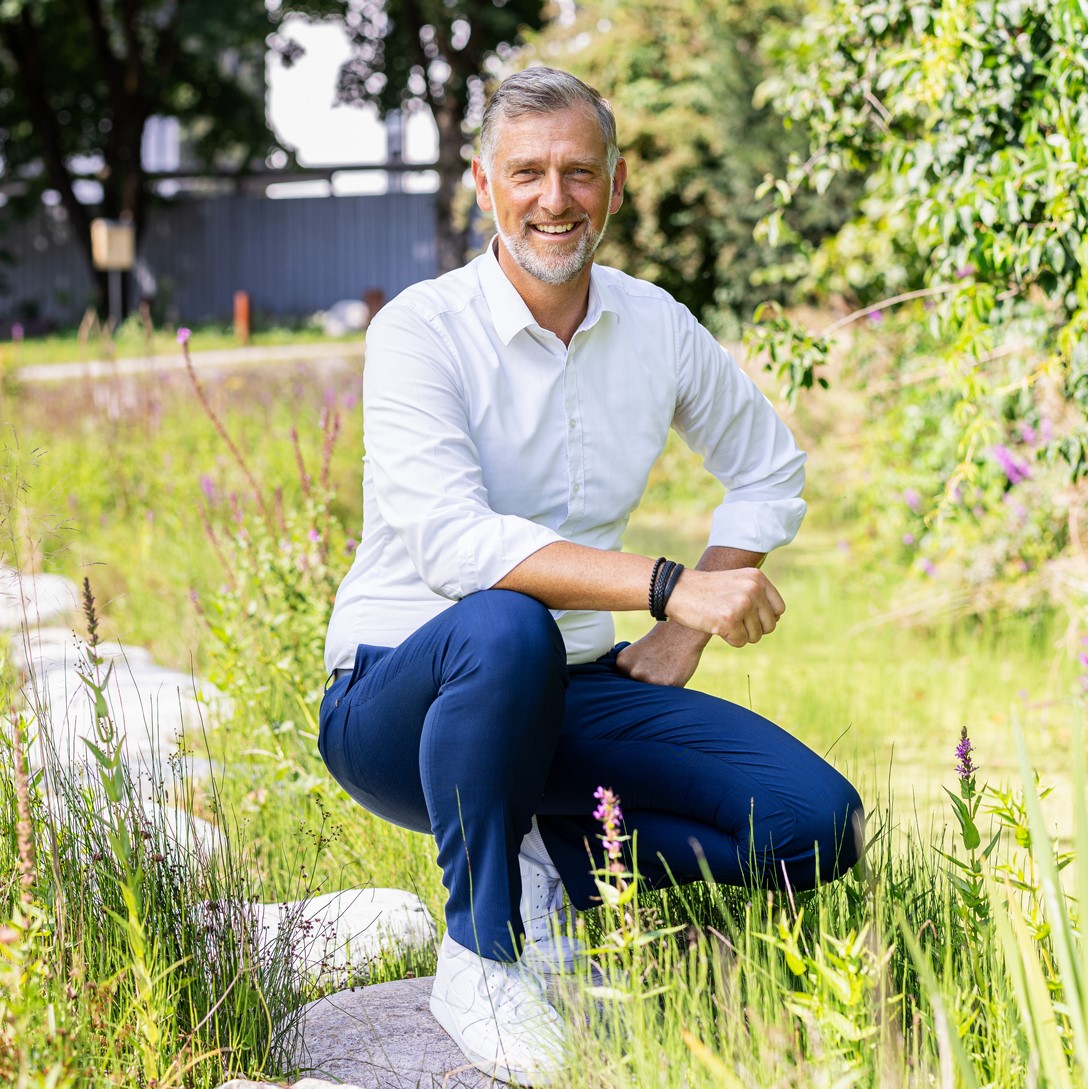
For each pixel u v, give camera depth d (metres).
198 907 2.33
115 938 2.15
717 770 2.34
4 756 2.43
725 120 14.04
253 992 2.21
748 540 2.66
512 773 2.15
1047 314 4.88
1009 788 2.24
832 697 5.35
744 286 14.24
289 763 3.37
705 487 11.65
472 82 29.58
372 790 2.43
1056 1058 1.62
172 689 4.69
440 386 2.40
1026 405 4.43
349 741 2.39
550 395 2.48
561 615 2.50
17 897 2.10
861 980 1.80
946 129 4.22
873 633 6.57
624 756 2.39
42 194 34.59
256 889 2.99
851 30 4.61
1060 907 1.66
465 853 2.19
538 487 2.51
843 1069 1.76
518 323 2.44
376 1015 2.35
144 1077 1.94
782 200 4.88
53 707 3.30
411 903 2.94
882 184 5.09
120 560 6.76
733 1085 1.64
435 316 2.44
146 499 8.13
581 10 16.41
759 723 2.39
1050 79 3.79
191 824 2.51
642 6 15.30
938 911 2.35
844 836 2.27
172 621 5.87
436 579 2.30
